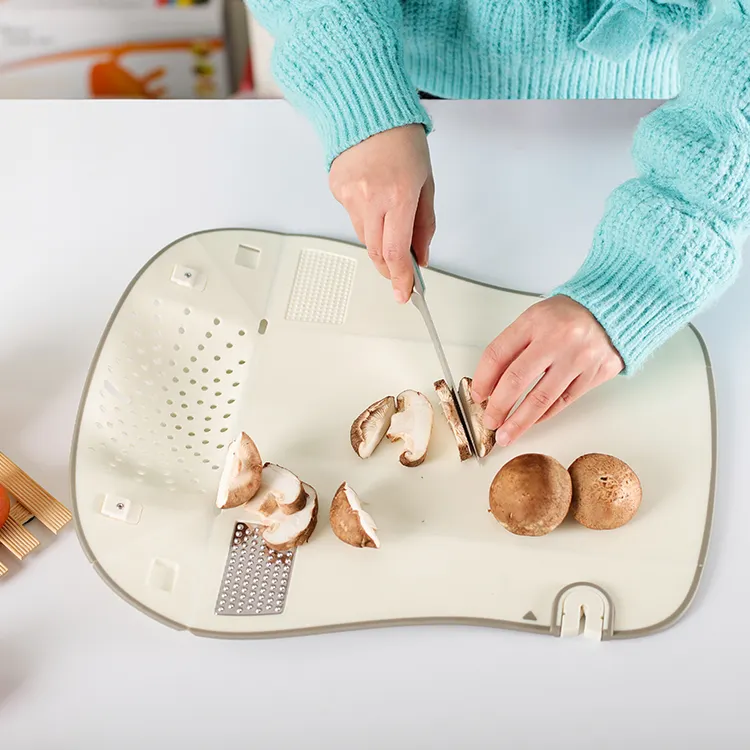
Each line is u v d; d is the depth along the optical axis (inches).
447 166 32.7
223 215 32.5
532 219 31.5
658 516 24.6
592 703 22.3
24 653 23.8
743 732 21.6
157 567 24.8
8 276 31.6
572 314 24.6
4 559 25.6
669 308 24.6
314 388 28.0
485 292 29.6
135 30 49.9
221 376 28.6
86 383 28.1
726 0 22.7
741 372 27.5
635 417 26.5
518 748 21.8
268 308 29.8
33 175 34.1
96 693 23.1
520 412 25.1
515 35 30.4
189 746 22.3
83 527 25.5
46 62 51.1
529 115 33.3
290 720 22.5
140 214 32.8
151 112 35.3
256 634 23.5
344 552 24.7
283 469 25.3
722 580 23.8
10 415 28.6
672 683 22.4
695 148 22.9
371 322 29.2
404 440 26.2
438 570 24.2
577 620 23.1
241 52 52.1
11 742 22.5
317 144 34.2
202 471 26.6
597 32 27.6
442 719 22.3
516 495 23.6
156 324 29.4
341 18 25.9
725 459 25.9
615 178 32.1
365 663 23.2
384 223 24.6
